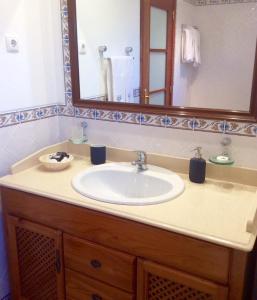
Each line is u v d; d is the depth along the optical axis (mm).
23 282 1743
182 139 1673
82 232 1419
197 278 1198
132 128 1790
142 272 1308
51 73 1919
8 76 1663
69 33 1817
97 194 1411
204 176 1556
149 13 1609
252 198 1405
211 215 1262
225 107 1536
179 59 1581
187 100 1608
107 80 1800
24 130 1803
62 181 1578
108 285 1422
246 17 1409
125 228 1296
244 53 1445
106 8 1715
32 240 1616
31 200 1521
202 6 1476
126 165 1733
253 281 1539
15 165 1669
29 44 1751
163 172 1647
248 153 1544
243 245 1078
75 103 1918
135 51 1685
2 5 1577
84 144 1939
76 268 1491
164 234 1216
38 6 1773
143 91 1712
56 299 1649
